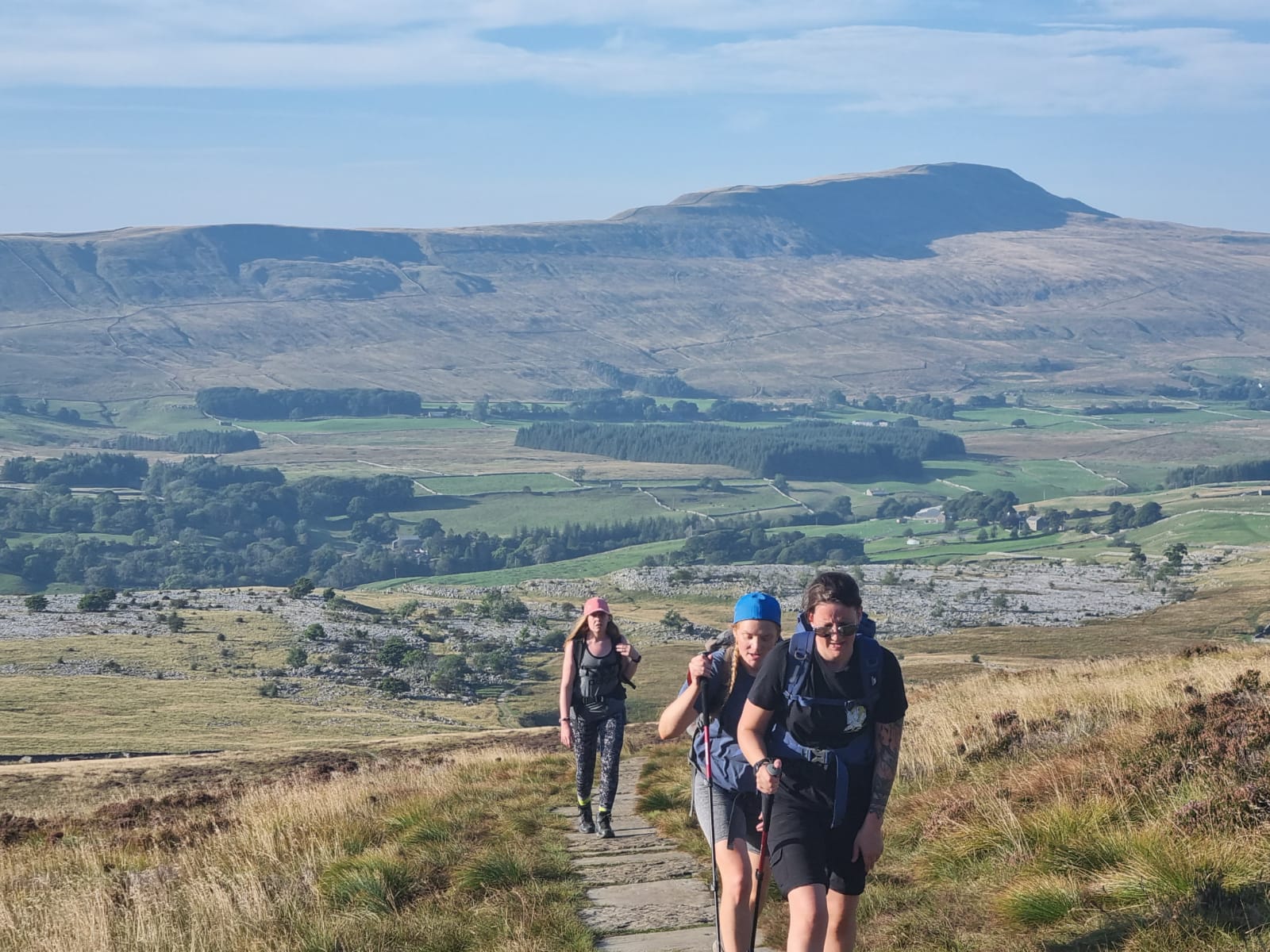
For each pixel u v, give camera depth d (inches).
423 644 6437.0
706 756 286.8
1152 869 291.7
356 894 375.2
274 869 430.3
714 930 337.1
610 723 506.6
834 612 248.4
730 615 7677.2
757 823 284.7
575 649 508.4
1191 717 441.4
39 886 469.4
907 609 7268.7
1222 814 320.5
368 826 504.7
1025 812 380.8
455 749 1640.0
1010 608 7209.6
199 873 437.1
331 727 4382.4
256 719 4443.9
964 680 1147.9
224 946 334.0
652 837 490.0
